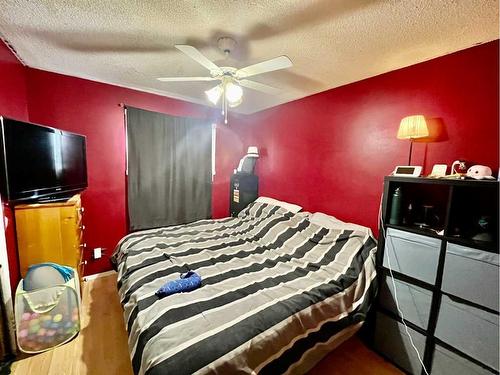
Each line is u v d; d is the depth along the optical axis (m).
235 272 1.80
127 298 1.52
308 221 2.54
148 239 2.34
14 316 1.66
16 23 1.55
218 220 3.24
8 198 1.61
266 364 1.14
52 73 2.39
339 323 1.51
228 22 1.49
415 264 1.58
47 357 1.66
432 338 1.50
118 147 2.82
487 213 1.49
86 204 2.69
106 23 1.54
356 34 1.58
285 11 1.37
